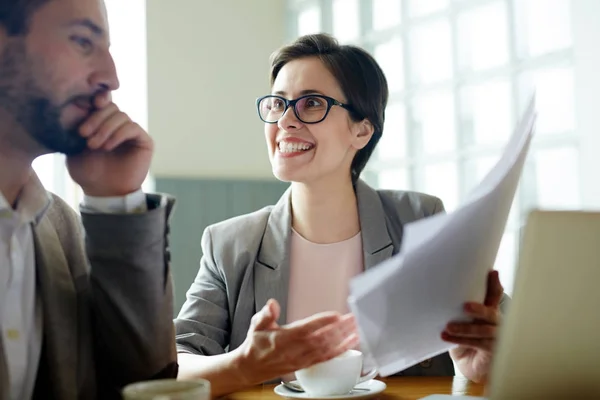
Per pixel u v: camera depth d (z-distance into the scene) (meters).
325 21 3.30
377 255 1.23
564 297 0.53
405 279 0.61
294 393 0.87
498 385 0.56
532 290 0.54
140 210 0.74
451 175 2.64
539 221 0.53
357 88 1.24
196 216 3.10
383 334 0.67
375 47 3.03
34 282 0.73
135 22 3.13
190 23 3.19
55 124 0.71
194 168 3.18
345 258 1.26
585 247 0.53
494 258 0.79
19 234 0.72
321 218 1.26
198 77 3.21
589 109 2.06
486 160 2.50
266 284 1.21
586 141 2.07
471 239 0.66
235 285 1.21
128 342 0.74
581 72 2.09
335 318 0.80
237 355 0.84
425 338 0.76
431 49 2.74
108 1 3.15
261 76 3.40
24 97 0.69
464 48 2.59
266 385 0.96
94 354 0.77
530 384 0.55
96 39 0.74
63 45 0.71
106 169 0.73
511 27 2.38
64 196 1.76
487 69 2.48
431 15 2.72
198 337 1.13
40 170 0.81
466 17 2.57
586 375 0.54
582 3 2.07
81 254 0.79
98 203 0.73
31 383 0.71
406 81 2.85
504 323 0.55
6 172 0.71
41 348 0.72
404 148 2.87
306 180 1.22
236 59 3.32
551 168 2.23
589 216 0.53
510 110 2.40
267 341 0.81
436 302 0.69
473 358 0.95
